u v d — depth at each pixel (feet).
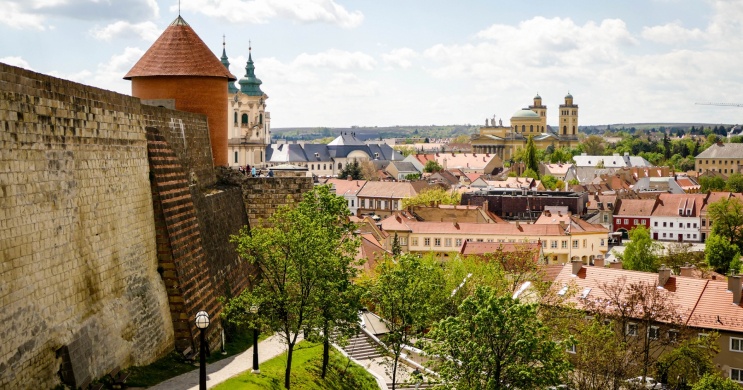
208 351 200.44
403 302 211.20
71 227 146.82
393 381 210.79
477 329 157.17
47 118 138.51
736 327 277.03
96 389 147.95
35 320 132.46
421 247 595.88
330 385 205.98
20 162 129.08
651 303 284.20
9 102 125.80
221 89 268.62
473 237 592.19
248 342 225.56
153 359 178.29
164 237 189.47
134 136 180.45
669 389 253.85
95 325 153.28
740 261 513.86
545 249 579.89
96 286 156.35
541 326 159.94
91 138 156.46
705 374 234.99
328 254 191.52
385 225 598.34
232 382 176.04
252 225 274.16
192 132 239.09
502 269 323.16
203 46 267.80
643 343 265.95
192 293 195.83
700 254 548.72
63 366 140.15
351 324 223.10
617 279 301.84
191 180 232.12
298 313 192.65
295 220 194.29
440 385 163.53
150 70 258.78
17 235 127.85
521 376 153.69
